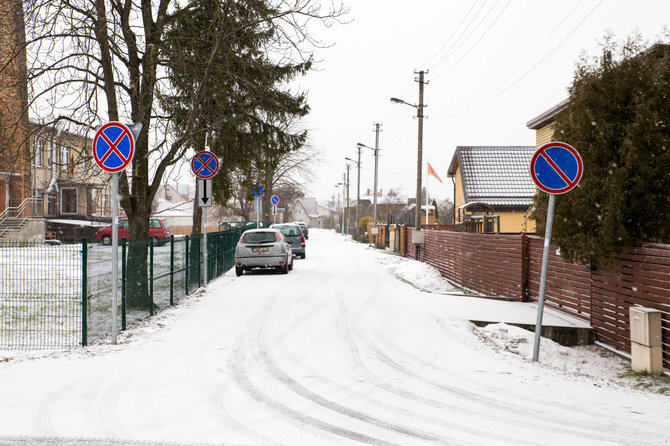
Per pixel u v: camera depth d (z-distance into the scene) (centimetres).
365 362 702
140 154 1105
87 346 779
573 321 992
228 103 1288
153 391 567
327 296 1284
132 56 1081
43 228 3319
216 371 647
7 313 917
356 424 478
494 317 1036
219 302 1185
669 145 764
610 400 571
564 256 912
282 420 486
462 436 452
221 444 429
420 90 2614
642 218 786
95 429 458
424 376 645
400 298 1273
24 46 988
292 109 1593
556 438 450
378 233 4372
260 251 1747
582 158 822
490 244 1429
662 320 732
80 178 1080
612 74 821
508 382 630
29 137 1062
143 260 994
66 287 908
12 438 436
